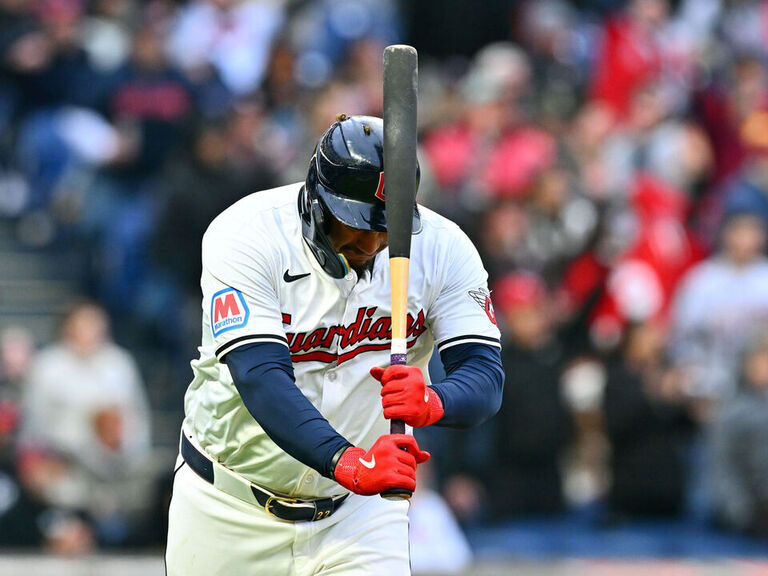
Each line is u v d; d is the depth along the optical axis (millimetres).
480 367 13266
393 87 12602
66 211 36938
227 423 13445
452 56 48031
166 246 32500
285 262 12977
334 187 12656
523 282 31297
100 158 37031
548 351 29766
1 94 38750
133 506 29609
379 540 13898
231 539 13859
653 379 29953
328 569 13883
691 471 29766
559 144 36812
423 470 26828
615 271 33250
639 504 29516
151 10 38531
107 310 35188
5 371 30531
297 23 43156
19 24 38750
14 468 27812
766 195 35938
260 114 36656
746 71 42344
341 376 13414
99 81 37906
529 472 29047
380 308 13305
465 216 33000
